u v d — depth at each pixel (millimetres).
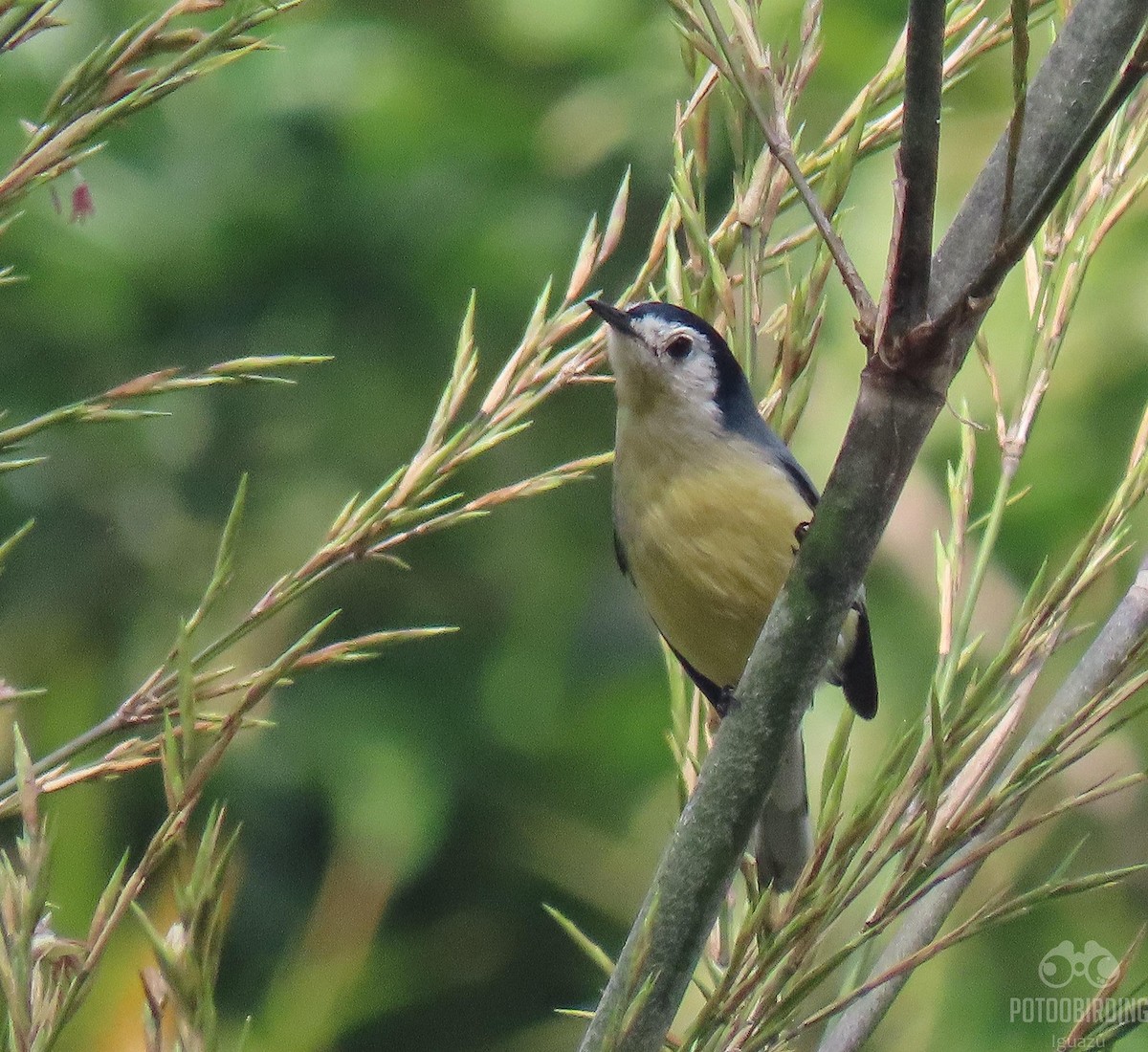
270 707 13719
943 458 11008
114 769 4254
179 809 3527
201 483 14578
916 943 4504
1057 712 4496
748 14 4055
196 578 14125
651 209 14945
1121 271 10812
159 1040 3385
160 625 13852
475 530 14672
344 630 14477
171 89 4105
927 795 3951
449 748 14172
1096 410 10883
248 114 14984
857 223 10789
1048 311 4773
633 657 14812
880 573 11219
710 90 5289
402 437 14672
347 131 15031
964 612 4402
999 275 3479
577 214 14922
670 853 3873
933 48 3393
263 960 13258
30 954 3375
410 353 14969
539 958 14188
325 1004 8594
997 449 10820
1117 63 3869
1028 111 3893
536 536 14711
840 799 3998
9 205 4047
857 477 3684
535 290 14742
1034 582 4238
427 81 14977
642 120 14734
